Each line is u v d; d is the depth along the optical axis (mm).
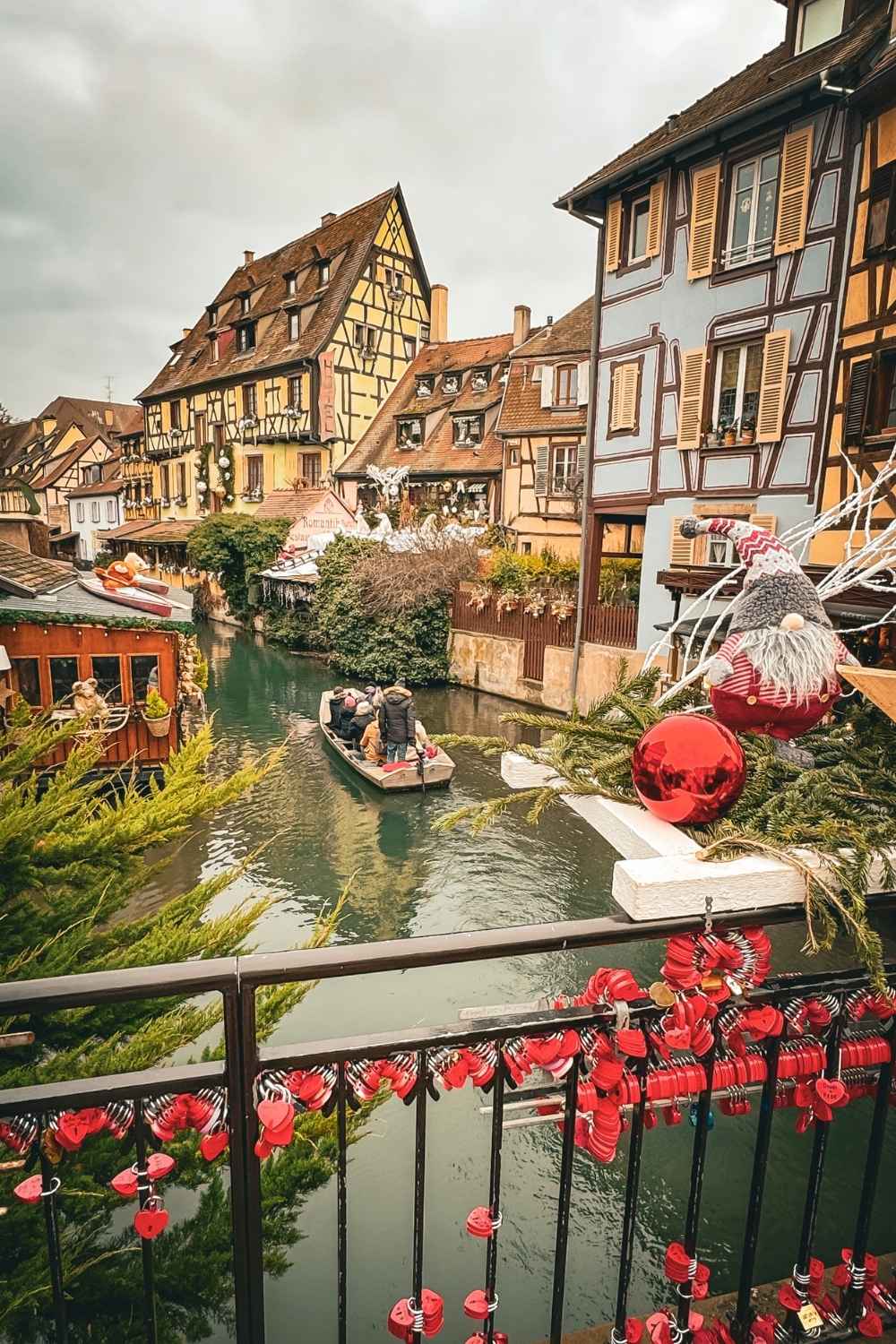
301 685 20797
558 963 7562
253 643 27203
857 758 1877
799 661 1555
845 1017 1552
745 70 15047
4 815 3178
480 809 1630
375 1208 4816
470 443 26969
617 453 15672
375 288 31641
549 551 20844
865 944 1313
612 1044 1438
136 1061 2988
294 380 31812
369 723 14188
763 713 1597
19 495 56250
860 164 10859
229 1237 3098
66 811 3475
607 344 15766
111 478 50875
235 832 11078
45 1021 3082
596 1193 4938
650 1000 1458
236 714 17828
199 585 34156
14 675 10266
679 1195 4898
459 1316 4070
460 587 20453
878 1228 4621
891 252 10336
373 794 12625
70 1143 1297
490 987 7160
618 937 1307
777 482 12750
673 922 1329
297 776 13445
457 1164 5191
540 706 18062
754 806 1651
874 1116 1698
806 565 9117
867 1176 1737
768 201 12688
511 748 1781
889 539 2158
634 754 1483
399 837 10953
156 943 3289
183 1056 4969
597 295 15812
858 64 10703
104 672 10617
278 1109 1236
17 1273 2738
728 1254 4488
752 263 12805
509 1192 4949
